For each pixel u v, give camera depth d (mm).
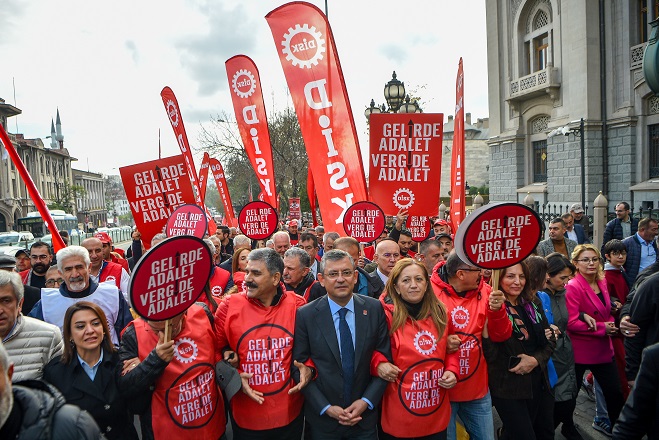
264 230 7996
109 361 3066
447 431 3744
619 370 4805
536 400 3814
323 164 5930
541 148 21422
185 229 6066
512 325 3652
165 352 2877
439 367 3350
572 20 18500
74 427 1729
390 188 5996
